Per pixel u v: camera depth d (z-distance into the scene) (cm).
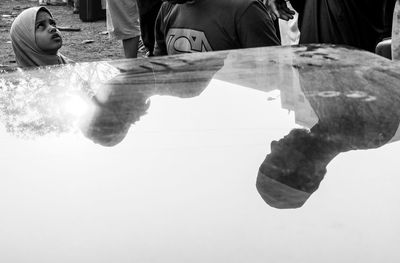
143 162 91
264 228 73
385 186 81
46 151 98
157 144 97
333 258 68
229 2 233
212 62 145
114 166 91
